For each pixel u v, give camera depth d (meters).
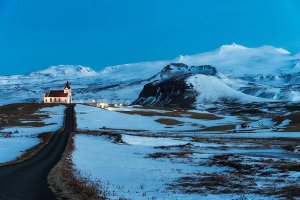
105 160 51.94
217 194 26.00
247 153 62.97
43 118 144.88
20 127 120.50
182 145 77.38
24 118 143.62
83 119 146.88
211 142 86.25
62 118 145.88
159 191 27.78
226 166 44.06
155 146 77.44
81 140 85.50
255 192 25.97
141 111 193.38
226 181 32.41
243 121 181.12
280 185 29.11
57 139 83.75
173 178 35.34
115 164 47.44
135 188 29.53
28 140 81.06
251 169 40.12
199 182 32.44
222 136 106.38
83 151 63.31
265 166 40.59
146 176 36.97
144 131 127.69
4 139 81.88
